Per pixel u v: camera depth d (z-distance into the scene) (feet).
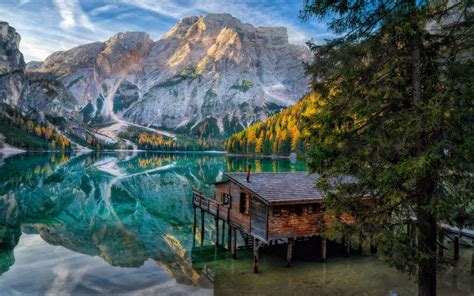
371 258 69.56
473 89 29.32
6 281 58.44
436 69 33.19
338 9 33.50
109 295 53.01
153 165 365.81
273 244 79.36
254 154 541.75
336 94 35.83
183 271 64.08
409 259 33.06
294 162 370.73
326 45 35.17
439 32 33.88
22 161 376.48
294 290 54.60
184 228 101.65
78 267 66.39
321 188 38.29
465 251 71.72
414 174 30.17
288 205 64.28
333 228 38.06
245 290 54.80
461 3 30.60
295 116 513.04
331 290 54.54
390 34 33.12
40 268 65.46
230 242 80.18
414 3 30.99
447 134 30.58
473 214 33.27
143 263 69.10
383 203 35.50
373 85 33.76
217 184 83.87
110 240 87.97
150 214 122.83
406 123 30.71
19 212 121.49
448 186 31.68
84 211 127.34
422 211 33.27
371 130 34.83
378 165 33.91
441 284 55.93
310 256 70.95
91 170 292.20
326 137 35.91
